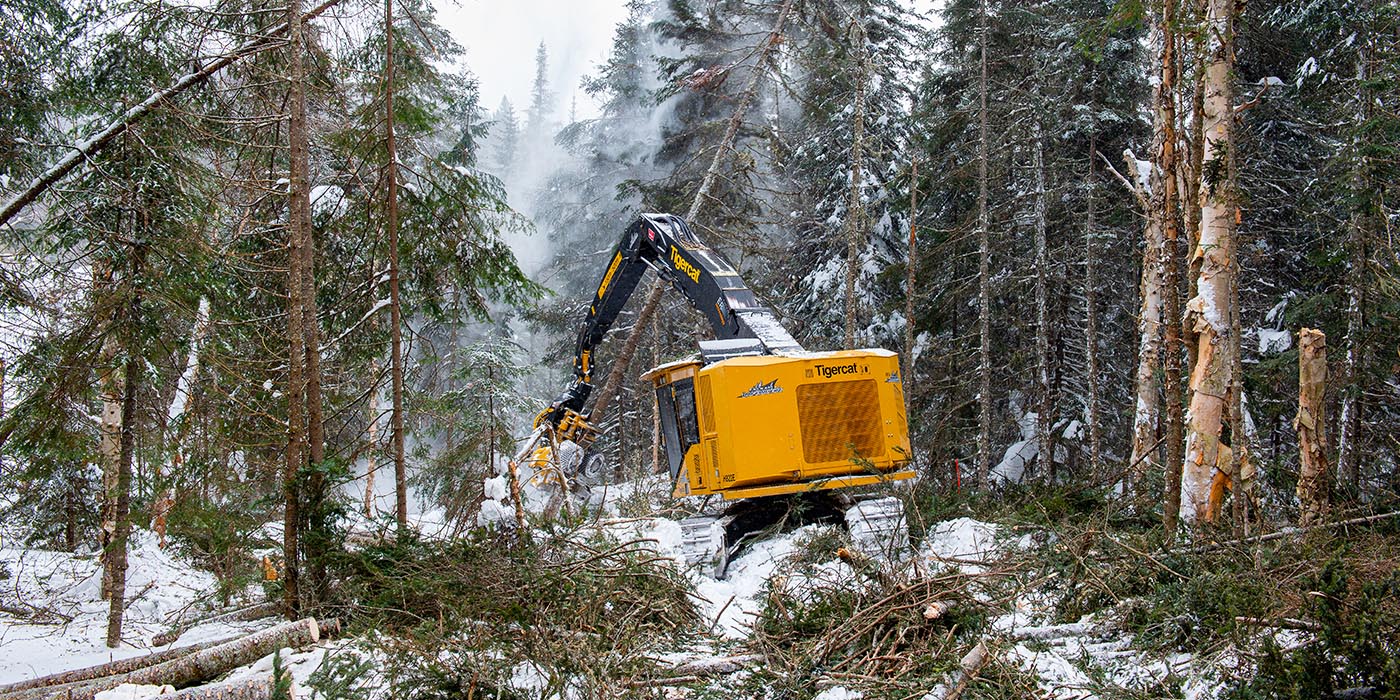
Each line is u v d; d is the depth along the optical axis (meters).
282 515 10.03
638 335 20.98
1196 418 8.87
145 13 9.20
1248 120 18.67
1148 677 5.77
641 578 8.38
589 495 14.54
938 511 11.27
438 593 7.63
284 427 10.12
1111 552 7.76
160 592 13.02
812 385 10.55
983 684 5.67
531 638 6.81
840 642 6.55
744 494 10.29
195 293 9.48
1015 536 9.47
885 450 10.67
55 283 8.91
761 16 22.55
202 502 9.65
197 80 9.66
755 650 6.88
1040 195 20.25
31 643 10.12
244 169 11.01
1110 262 22.30
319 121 11.90
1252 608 5.96
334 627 8.09
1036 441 21.91
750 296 12.35
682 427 11.66
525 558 8.40
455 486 12.80
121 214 9.14
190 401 10.10
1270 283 18.77
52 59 8.67
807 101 22.17
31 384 8.88
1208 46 9.08
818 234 24.73
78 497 10.17
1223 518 8.47
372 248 12.61
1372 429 15.88
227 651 7.28
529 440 14.52
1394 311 14.44
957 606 6.93
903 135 23.31
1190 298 9.74
